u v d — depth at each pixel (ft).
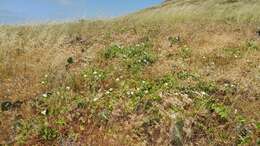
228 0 119.34
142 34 62.54
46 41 54.29
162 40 57.72
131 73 41.47
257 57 49.01
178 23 75.82
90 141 28.07
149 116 30.81
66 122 30.53
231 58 48.39
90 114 31.37
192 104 33.53
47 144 28.09
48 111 31.86
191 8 108.78
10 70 41.47
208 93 36.76
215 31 66.18
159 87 36.35
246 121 31.71
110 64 44.60
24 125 29.94
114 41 57.41
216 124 31.37
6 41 51.55
